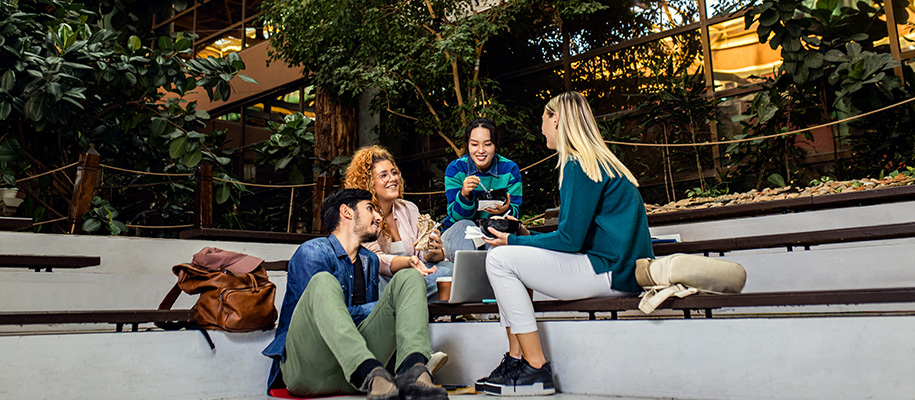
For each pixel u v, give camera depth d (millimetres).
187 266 2521
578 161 2225
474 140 3240
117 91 5887
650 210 5023
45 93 4902
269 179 10000
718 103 6648
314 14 7371
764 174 6047
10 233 3557
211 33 11422
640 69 7242
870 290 1779
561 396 2160
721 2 6844
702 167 6711
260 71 10438
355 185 2996
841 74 5699
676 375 2088
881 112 5465
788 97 6129
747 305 1972
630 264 2195
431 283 2848
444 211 8125
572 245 2172
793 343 1928
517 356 2293
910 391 1751
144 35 10203
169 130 5977
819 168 6074
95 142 6277
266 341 2588
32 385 2031
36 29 5297
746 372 1980
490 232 2387
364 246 2754
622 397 2145
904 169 5262
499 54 8188
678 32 7047
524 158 7363
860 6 6066
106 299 3330
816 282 2834
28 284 3068
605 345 2230
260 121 10562
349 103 8227
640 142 7035
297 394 2225
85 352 2150
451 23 7355
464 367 2521
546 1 7512
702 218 4164
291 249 4641
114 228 4484
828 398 1854
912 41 5820
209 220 4719
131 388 2225
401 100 8305
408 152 8820
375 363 1820
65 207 6645
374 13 7188
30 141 5980
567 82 7637
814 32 6031
